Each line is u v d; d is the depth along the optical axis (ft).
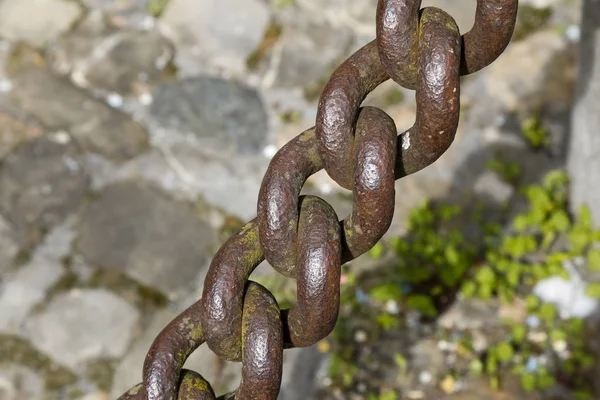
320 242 3.21
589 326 11.96
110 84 15.66
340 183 3.37
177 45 16.37
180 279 12.88
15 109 15.16
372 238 3.29
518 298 12.38
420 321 12.17
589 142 12.34
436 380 11.44
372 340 11.96
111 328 12.21
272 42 16.37
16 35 16.46
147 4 17.04
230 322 3.30
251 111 15.23
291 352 11.90
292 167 3.36
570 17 16.14
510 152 14.19
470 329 12.02
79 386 11.62
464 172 13.97
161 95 15.48
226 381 11.39
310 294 3.21
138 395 3.53
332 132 3.26
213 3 16.83
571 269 12.53
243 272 3.36
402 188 13.80
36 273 12.90
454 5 16.26
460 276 12.59
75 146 14.65
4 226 13.47
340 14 16.81
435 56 3.09
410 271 12.64
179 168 14.35
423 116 3.14
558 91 15.07
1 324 12.24
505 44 3.32
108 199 13.93
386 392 11.37
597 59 11.68
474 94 15.19
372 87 3.41
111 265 13.03
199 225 13.57
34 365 11.80
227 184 14.15
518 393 11.21
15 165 14.32
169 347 3.41
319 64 16.05
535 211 12.98
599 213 12.51
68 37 16.43
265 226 3.30
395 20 3.14
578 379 11.39
